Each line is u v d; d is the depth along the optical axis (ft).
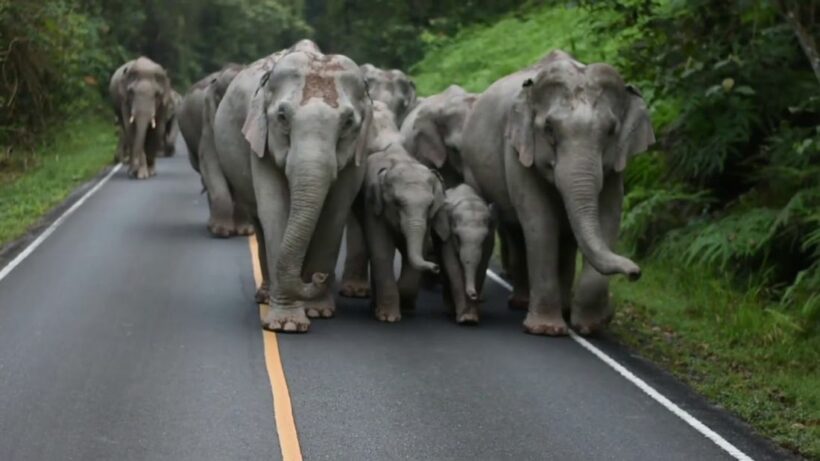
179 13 222.28
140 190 108.37
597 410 43.39
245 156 58.49
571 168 52.70
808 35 59.82
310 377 46.29
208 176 82.28
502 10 198.90
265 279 60.18
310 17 273.95
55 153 135.44
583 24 130.11
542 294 56.13
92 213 92.02
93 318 55.77
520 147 54.80
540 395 45.06
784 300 61.26
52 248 75.46
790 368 52.80
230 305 59.57
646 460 38.14
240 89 59.16
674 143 77.56
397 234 58.13
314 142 52.21
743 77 73.10
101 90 196.34
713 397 46.37
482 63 155.12
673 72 73.00
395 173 57.00
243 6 238.48
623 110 54.75
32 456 36.83
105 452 37.29
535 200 55.93
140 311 57.62
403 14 212.43
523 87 55.26
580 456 38.22
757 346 56.24
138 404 42.24
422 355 50.60
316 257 56.29
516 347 52.85
